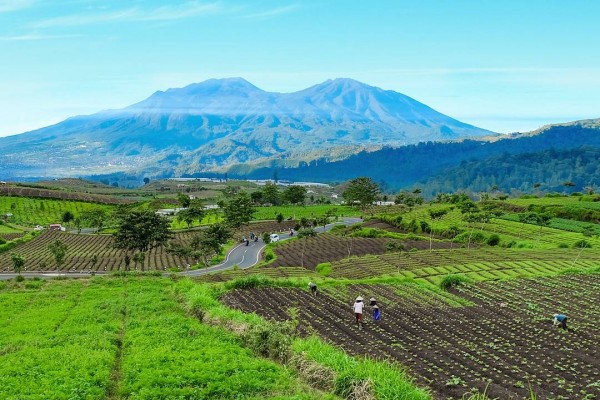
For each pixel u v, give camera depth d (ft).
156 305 184.96
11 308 191.62
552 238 430.61
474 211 568.00
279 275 317.22
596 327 146.20
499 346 126.72
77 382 98.89
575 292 196.54
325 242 498.69
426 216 615.57
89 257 466.29
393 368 96.37
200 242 455.22
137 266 429.79
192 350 122.01
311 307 176.24
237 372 104.88
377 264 332.80
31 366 110.01
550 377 103.45
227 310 158.40
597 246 378.53
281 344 119.03
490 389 95.61
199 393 94.63
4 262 433.07
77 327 154.20
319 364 101.45
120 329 152.97
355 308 147.74
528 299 186.70
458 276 221.46
